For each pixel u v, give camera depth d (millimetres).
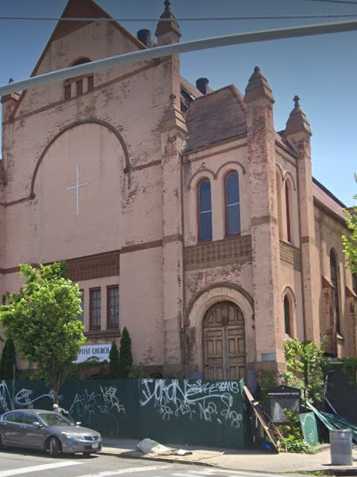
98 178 31328
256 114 25938
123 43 31719
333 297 29125
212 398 21656
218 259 26125
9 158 35406
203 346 26172
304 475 16281
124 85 31125
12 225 34500
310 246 27781
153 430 23031
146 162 29469
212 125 28297
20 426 19969
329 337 28312
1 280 34000
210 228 26938
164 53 9812
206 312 26469
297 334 26406
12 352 30312
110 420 24328
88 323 30172
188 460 18438
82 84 32938
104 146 31391
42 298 23312
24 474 14875
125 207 29812
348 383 25031
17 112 35625
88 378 28016
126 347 27312
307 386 24031
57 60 34219
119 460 18703
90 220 31188
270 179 25250
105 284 30000
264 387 23109
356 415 24578
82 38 33375
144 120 29969
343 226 33906
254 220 25094
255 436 20953
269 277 24281
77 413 25281
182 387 22547
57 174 33094
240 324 25438
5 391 27641
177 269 26797
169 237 27281
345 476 16547
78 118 32719
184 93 32719
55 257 32188
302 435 20578
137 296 28391
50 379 23922
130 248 29141
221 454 19500
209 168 27203
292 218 27797
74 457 19016
